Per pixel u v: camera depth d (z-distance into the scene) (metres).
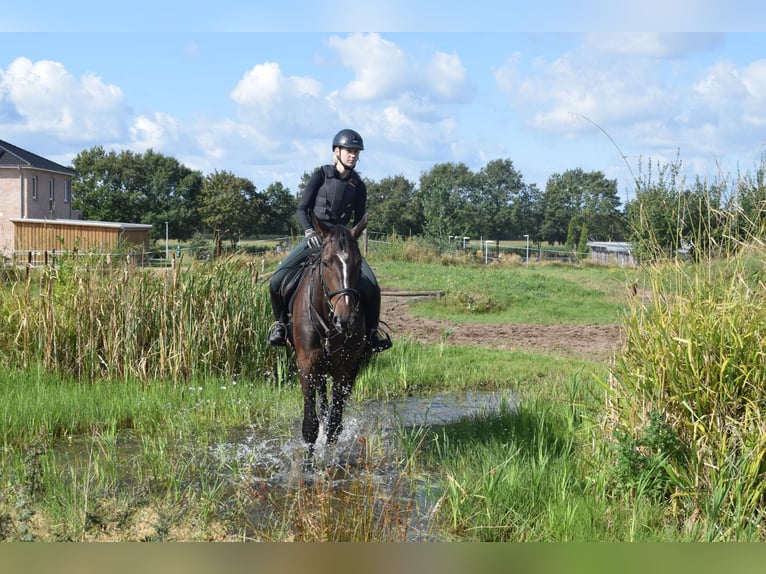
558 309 19.52
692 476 5.07
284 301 7.27
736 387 5.15
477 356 12.37
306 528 4.61
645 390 5.51
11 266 11.23
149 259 11.95
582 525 4.70
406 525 4.68
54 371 9.35
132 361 9.48
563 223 87.00
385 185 83.25
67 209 52.62
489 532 4.88
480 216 83.94
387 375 10.39
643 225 5.95
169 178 76.00
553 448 6.33
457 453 6.46
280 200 75.88
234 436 7.36
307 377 6.49
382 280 24.27
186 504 5.13
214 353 9.81
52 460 6.28
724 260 5.66
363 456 6.62
